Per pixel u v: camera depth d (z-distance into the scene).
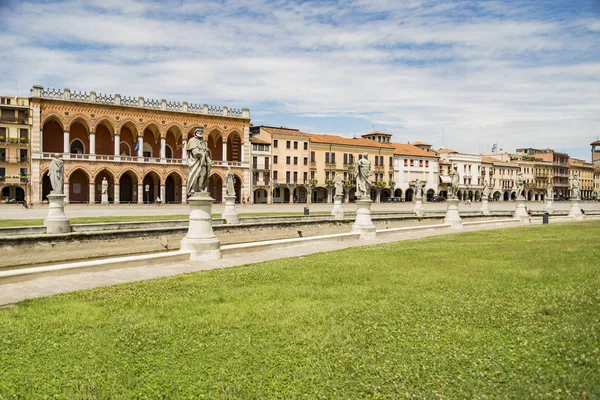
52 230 26.45
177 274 15.06
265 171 99.12
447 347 7.84
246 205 84.25
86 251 24.44
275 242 21.97
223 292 11.99
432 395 6.25
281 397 6.28
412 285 12.57
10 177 79.69
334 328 8.85
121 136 86.06
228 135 92.44
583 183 173.00
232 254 19.89
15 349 7.93
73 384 6.66
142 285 13.04
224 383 6.66
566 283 12.30
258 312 9.98
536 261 16.33
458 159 133.50
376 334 8.52
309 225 36.84
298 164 103.81
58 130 79.94
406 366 7.15
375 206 87.06
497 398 6.12
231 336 8.50
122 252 25.89
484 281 12.93
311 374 6.94
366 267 15.71
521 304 10.30
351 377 6.83
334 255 19.34
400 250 20.73
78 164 76.69
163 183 84.88
